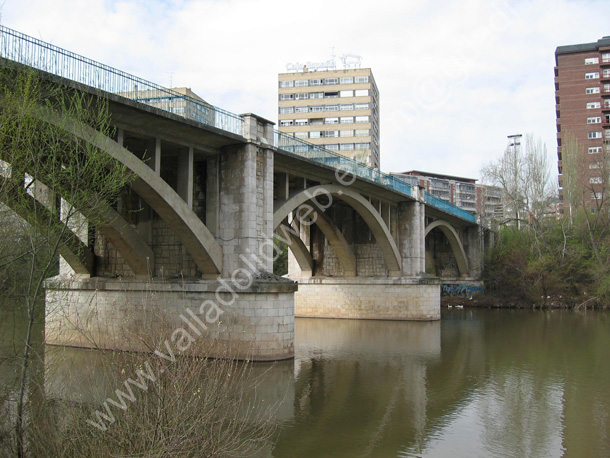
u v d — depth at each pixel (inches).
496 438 549.6
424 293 1606.8
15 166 466.0
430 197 1815.9
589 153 3206.2
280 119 3149.6
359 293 1660.9
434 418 612.4
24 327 476.1
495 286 2335.1
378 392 725.3
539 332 1387.8
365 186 1350.9
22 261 483.5
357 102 3088.1
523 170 2454.5
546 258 2210.9
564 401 690.8
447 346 1135.6
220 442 419.5
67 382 460.8
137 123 776.9
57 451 351.6
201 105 844.0
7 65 506.9
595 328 1480.1
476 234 2399.1
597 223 2353.6
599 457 500.1
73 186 502.3
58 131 503.5
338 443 525.0
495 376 835.4
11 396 413.7
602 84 3243.1
